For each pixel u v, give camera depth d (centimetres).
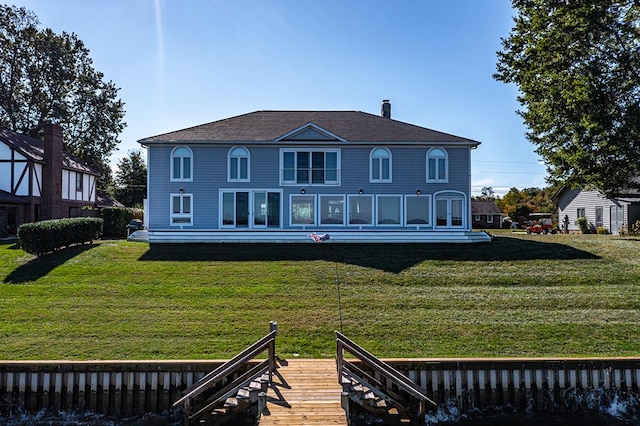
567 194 3775
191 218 2353
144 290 1375
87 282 1441
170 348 1005
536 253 1836
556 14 2084
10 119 4172
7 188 2884
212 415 809
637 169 2142
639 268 1591
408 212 2405
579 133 2148
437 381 894
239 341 1050
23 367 875
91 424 846
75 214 3397
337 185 2391
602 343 1042
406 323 1155
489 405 894
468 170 2414
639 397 900
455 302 1296
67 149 4522
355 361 917
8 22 4059
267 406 744
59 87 4412
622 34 2061
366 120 2728
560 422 866
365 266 1652
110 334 1072
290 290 1391
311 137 2367
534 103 2312
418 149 2408
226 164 2366
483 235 2202
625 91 2061
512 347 1024
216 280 1477
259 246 2017
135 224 2764
